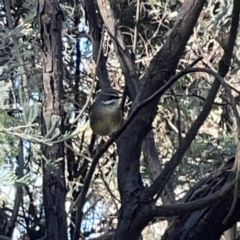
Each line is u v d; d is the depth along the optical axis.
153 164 3.29
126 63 2.90
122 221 2.23
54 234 3.13
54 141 3.00
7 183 2.97
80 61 7.40
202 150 4.89
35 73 4.84
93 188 6.60
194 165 5.02
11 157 3.35
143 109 2.32
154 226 7.01
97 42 3.36
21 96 2.97
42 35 3.42
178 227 2.78
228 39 2.28
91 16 3.37
